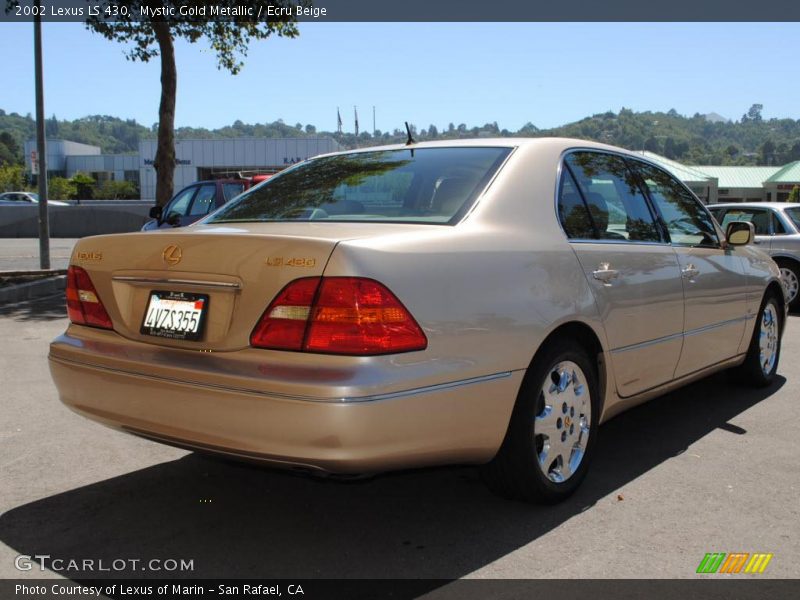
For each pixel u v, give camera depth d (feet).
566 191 12.71
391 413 9.11
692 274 15.10
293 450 9.09
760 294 18.28
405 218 11.30
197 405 9.65
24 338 26.89
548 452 11.65
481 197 11.41
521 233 11.37
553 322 11.20
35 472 13.55
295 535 11.00
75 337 11.53
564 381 11.87
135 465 13.94
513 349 10.59
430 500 12.26
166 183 51.49
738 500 12.19
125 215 102.58
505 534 10.95
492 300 10.39
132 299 10.83
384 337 9.15
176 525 11.35
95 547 10.62
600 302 12.26
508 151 12.50
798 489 12.67
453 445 9.96
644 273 13.53
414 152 13.29
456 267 10.11
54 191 228.22
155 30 49.52
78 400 11.19
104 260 11.20
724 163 597.11
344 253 9.21
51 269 46.80
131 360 10.38
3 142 511.40
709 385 19.98
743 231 16.83
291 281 9.31
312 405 8.87
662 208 15.28
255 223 12.12
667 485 12.85
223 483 13.08
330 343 9.06
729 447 14.90
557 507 11.90
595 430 12.51
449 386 9.73
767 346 19.47
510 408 10.67
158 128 51.21
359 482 9.70
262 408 9.14
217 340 9.78
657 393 14.65
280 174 14.48
